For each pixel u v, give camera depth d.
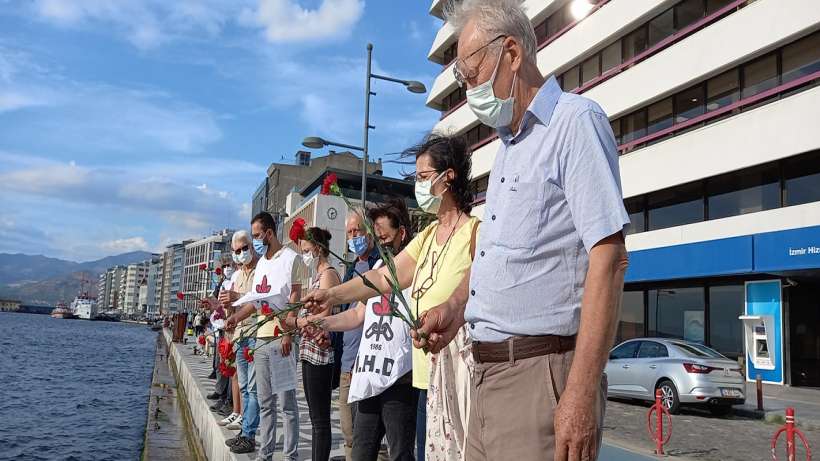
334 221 40.00
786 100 17.44
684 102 21.50
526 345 2.06
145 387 25.53
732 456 9.08
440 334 2.77
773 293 18.80
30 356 41.34
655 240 21.86
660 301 22.69
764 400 15.33
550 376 2.02
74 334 87.38
